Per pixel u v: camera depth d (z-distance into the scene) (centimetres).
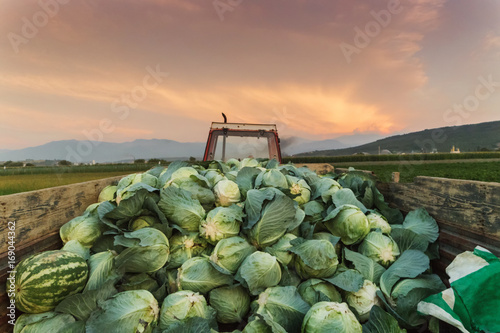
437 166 5003
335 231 316
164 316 236
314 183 408
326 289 262
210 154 869
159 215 291
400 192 387
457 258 244
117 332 210
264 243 292
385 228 331
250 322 224
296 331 230
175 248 295
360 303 258
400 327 241
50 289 225
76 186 345
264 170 386
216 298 255
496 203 239
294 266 290
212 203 337
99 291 230
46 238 282
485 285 214
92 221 306
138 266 259
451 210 290
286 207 297
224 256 272
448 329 227
